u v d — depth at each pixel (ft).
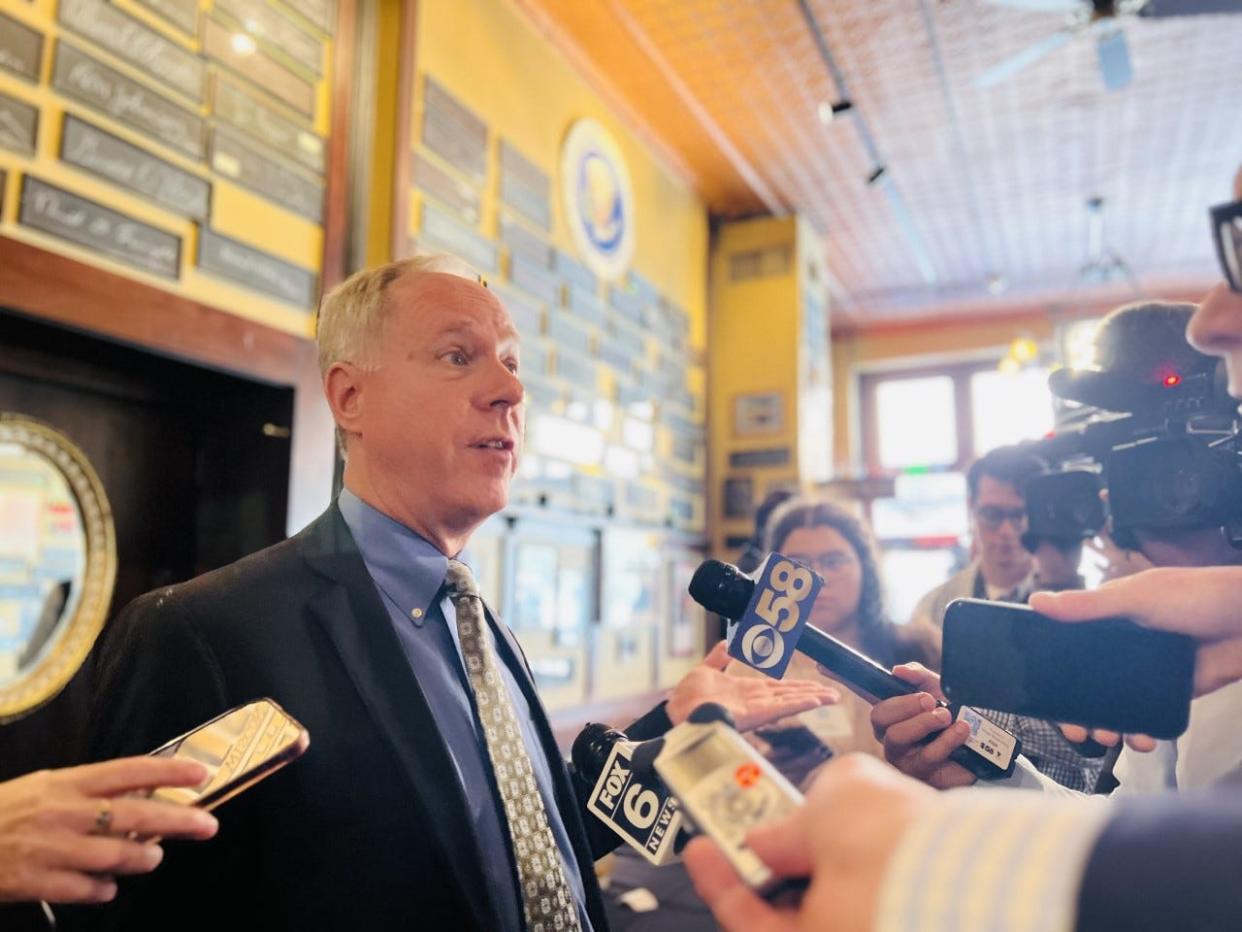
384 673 2.93
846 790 0.95
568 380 12.55
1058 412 2.89
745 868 0.99
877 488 15.75
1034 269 21.07
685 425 16.29
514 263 11.44
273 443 7.77
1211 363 1.91
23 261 5.78
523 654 3.86
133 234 6.60
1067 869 0.72
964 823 0.82
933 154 15.99
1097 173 16.60
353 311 3.69
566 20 12.59
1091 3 10.19
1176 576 1.44
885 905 0.79
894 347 24.35
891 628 4.80
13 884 1.70
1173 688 1.44
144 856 1.81
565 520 12.26
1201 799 0.75
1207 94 14.07
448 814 2.76
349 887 2.68
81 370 6.81
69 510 6.75
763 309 17.62
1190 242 19.47
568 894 3.07
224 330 7.14
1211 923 0.64
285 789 2.74
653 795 2.57
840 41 12.82
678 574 15.60
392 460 3.50
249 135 7.61
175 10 7.04
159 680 2.81
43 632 6.47
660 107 14.67
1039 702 1.55
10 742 6.19
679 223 16.63
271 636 2.95
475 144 10.82
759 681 2.64
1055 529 2.70
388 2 9.73
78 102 6.29
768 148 15.84
